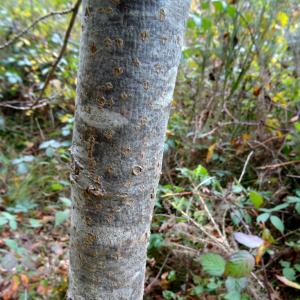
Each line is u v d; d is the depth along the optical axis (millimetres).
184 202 789
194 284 725
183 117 1176
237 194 883
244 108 1106
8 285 694
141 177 365
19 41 1489
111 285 417
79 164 364
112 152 344
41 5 1564
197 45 1129
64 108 1420
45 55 1438
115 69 311
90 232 386
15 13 1530
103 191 361
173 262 759
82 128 349
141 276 440
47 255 820
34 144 1389
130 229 389
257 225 819
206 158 977
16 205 991
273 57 1116
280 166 898
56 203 1058
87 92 331
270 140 978
